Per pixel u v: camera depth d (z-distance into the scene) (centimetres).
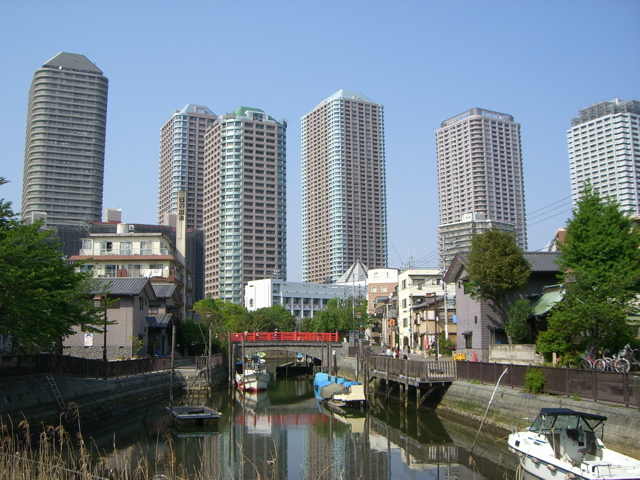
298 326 14850
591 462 1903
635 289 3409
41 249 2820
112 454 2861
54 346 3244
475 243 4941
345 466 2812
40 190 19825
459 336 5731
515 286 4769
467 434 3472
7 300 2441
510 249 4797
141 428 3675
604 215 3666
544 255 5275
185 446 3178
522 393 3128
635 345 3547
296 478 2584
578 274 3406
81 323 3253
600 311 3084
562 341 3572
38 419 2916
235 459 2939
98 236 8644
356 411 4772
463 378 4044
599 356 3469
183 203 10194
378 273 15188
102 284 6109
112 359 5666
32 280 2570
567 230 3869
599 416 2108
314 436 3650
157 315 6850
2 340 3856
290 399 5953
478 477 2506
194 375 5672
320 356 8694
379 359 5394
